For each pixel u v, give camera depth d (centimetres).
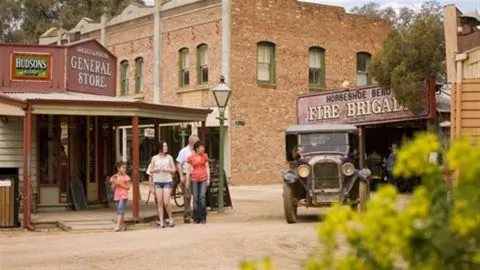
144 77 3966
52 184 2011
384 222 275
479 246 268
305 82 3678
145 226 1759
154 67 3878
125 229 1689
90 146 2125
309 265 299
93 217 1830
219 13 3475
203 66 3591
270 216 1934
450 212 275
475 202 267
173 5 3759
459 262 270
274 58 3584
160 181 1720
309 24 3706
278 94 3581
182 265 1102
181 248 1285
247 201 2484
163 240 1417
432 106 2530
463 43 1741
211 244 1325
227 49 3434
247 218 1892
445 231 271
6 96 1686
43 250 1296
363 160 2927
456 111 1605
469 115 1595
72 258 1189
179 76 3719
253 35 3509
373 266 281
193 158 1791
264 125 3531
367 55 3941
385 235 275
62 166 2041
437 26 2578
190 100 3634
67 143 2064
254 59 3516
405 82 2539
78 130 2094
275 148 3562
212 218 1916
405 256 275
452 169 284
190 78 3650
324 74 3756
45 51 2064
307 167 1698
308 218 1839
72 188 2044
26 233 1628
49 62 2069
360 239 283
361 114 2900
